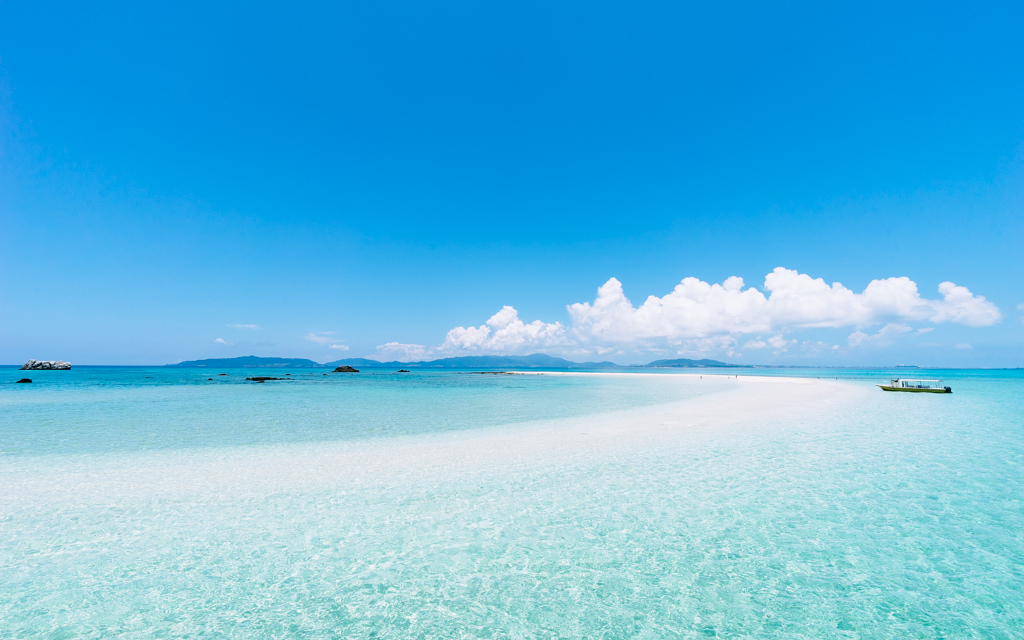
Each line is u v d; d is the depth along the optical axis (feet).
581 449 43.04
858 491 29.17
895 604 16.53
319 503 27.58
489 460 38.60
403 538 22.48
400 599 17.17
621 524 23.95
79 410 84.33
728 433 51.70
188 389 155.63
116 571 19.30
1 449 45.62
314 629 15.39
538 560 20.11
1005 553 20.39
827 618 15.72
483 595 17.40
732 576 18.57
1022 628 15.11
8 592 17.60
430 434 54.19
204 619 15.98
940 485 30.37
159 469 36.19
